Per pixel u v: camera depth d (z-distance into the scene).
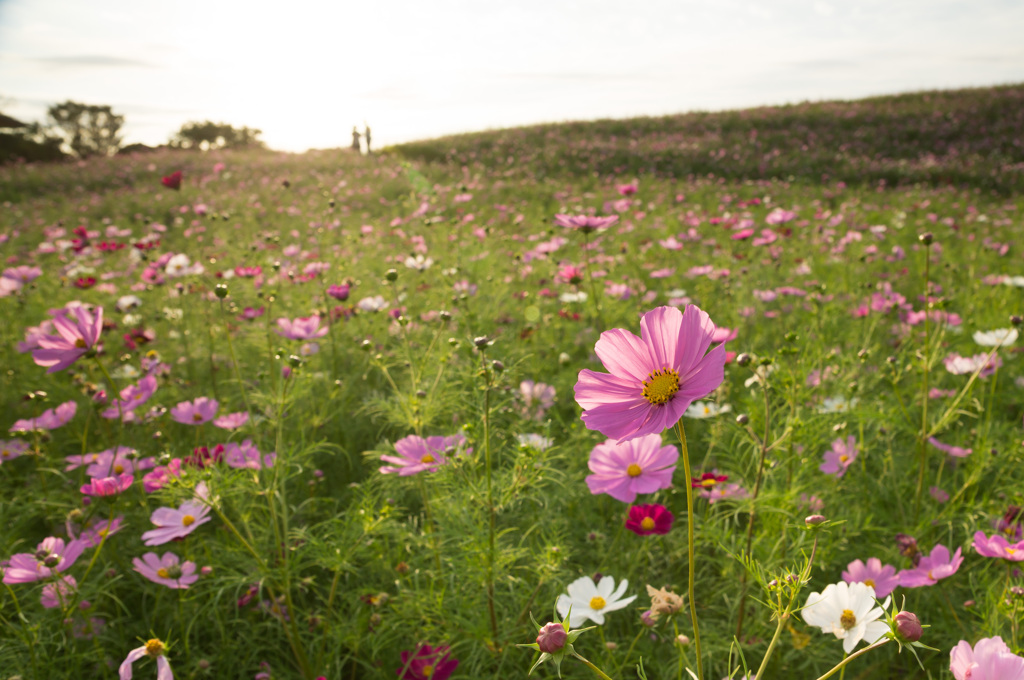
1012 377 3.28
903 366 2.90
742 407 2.62
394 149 22.67
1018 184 13.99
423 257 4.54
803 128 20.59
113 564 2.14
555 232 6.64
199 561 2.04
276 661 1.93
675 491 2.19
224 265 6.01
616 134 22.19
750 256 5.76
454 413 2.46
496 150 20.16
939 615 1.84
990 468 2.26
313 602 2.18
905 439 2.68
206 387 3.60
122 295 5.05
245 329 3.59
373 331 3.81
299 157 20.03
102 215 12.07
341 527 1.95
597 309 3.27
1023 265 5.62
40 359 1.76
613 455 1.85
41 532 2.49
